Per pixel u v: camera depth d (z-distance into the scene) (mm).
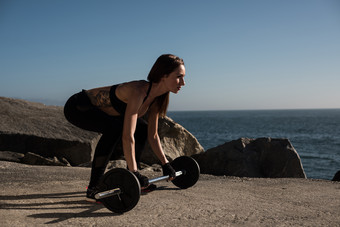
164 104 2811
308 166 15227
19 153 6551
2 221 2008
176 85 2555
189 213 2281
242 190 3143
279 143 6176
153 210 2350
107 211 2330
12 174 3885
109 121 2625
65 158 6812
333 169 14336
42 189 3031
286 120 100000
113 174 2281
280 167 5918
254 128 53406
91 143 6895
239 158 6082
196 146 7969
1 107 7754
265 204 2586
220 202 2621
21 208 2332
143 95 2453
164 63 2486
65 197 2732
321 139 31641
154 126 2885
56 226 1958
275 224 2057
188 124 71062
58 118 7809
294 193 3029
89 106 2602
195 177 3074
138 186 2193
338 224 2080
